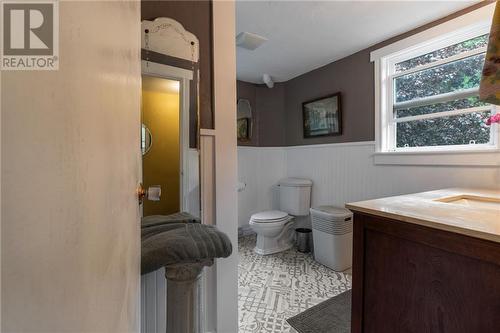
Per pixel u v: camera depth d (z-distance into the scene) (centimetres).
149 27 123
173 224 113
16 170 20
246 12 179
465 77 183
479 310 75
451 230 79
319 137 287
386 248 100
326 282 203
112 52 40
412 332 92
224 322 134
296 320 157
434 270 85
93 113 31
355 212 112
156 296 117
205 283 132
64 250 25
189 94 130
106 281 36
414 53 210
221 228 135
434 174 192
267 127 335
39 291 22
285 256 257
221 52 137
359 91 246
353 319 114
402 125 221
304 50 241
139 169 74
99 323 33
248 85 330
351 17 187
